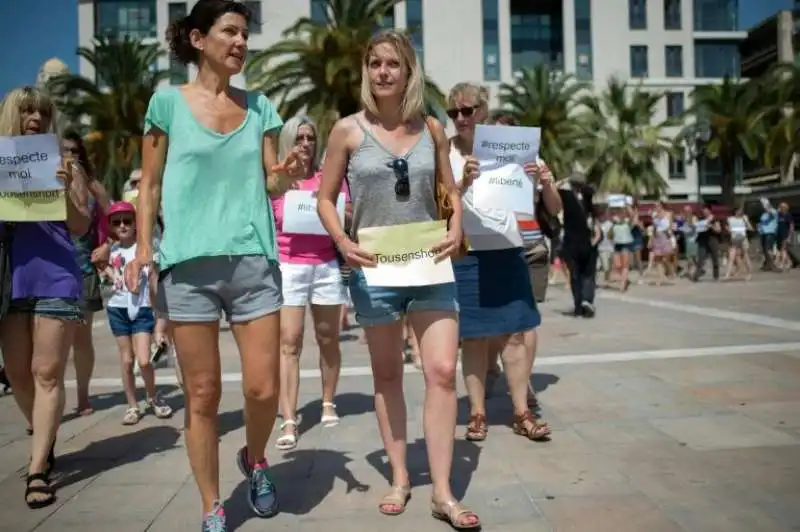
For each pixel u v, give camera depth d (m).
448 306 3.40
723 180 42.31
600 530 3.16
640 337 8.91
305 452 4.53
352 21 25.91
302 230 4.86
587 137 44.62
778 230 24.31
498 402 5.78
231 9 3.22
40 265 3.88
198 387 3.16
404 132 3.44
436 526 3.28
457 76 53.31
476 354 4.66
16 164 3.75
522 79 42.16
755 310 11.45
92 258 5.36
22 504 3.74
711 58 58.53
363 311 3.47
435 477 3.35
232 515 3.50
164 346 5.63
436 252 3.33
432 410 3.36
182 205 3.13
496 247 4.54
